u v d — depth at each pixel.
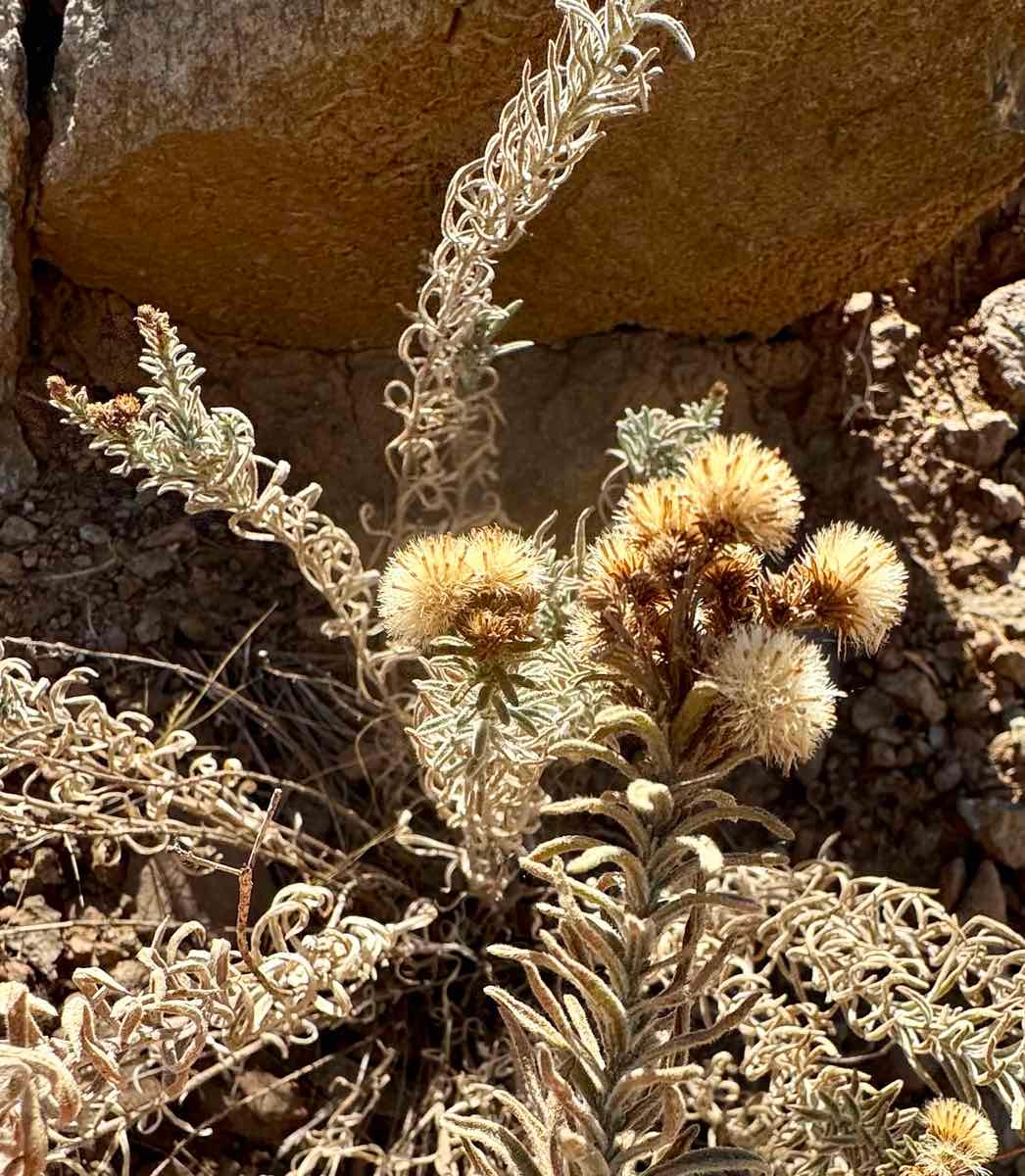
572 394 0.50
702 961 0.36
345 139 0.40
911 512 0.50
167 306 0.47
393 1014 0.40
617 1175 0.25
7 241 0.42
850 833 0.44
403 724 0.40
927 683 0.46
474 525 0.45
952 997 0.39
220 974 0.28
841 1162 0.32
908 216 0.46
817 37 0.39
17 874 0.37
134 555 0.44
